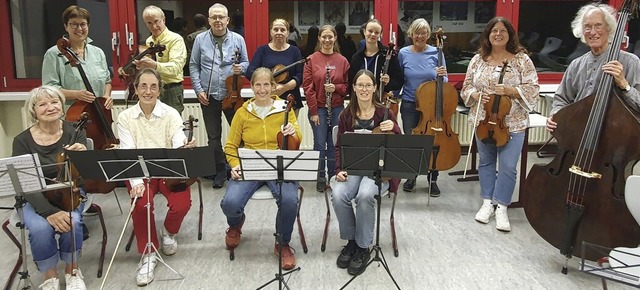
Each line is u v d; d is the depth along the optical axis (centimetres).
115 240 312
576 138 251
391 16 482
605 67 237
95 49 344
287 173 234
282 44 390
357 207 266
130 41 458
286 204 270
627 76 252
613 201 238
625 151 234
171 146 285
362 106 281
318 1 477
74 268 249
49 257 243
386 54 369
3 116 454
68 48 305
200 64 397
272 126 293
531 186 270
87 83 309
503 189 324
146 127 282
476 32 503
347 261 276
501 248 298
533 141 525
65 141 257
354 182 276
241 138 297
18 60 461
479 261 281
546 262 279
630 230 235
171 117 287
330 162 382
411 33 392
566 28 511
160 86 296
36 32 456
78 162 227
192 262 282
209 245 304
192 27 470
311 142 483
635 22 493
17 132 460
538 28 509
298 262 282
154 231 277
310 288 255
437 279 262
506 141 315
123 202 382
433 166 362
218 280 262
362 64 378
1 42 452
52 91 249
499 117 312
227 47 392
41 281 262
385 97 327
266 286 256
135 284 259
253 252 295
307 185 420
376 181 244
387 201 380
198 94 392
